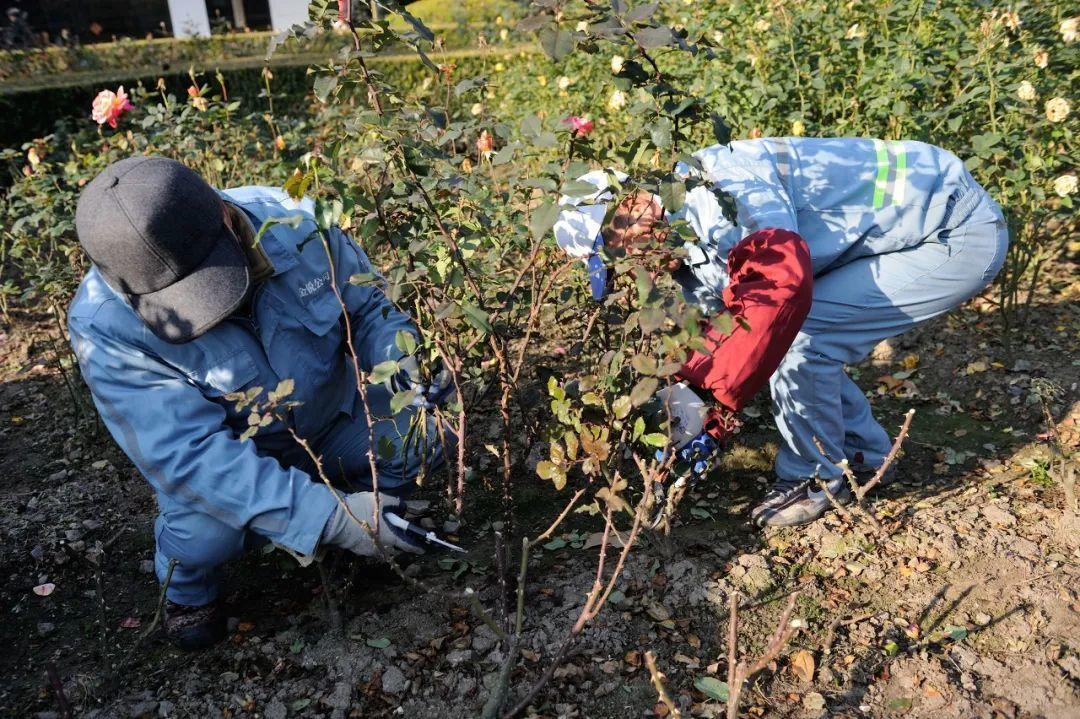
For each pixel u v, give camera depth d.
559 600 2.56
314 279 2.50
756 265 2.21
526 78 6.34
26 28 11.31
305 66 8.73
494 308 2.62
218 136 4.61
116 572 2.87
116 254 2.03
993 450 3.13
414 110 2.34
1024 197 3.65
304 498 2.23
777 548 2.74
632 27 2.00
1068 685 2.16
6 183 6.82
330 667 2.38
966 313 4.01
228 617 2.60
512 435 3.37
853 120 4.22
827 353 2.63
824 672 2.27
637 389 1.97
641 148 2.31
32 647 2.56
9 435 3.73
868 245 2.57
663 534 2.79
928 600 2.47
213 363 2.30
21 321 4.72
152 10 15.45
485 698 2.26
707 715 2.17
